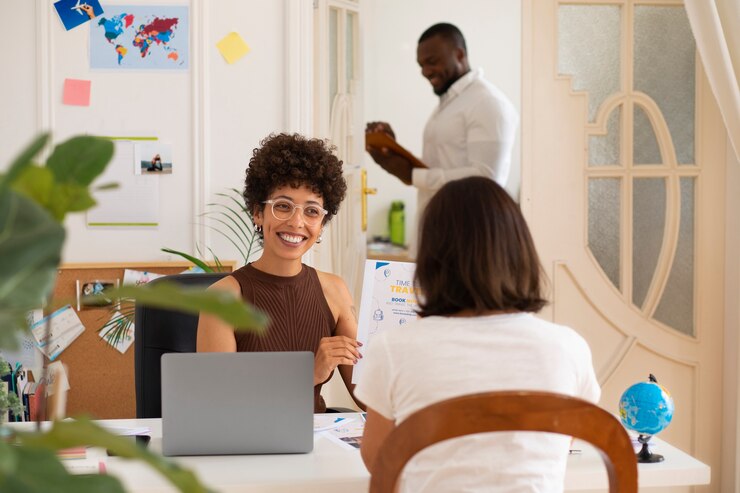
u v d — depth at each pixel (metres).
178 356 1.88
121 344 3.53
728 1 3.04
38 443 0.65
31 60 3.53
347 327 2.55
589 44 3.71
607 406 3.77
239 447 1.91
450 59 4.62
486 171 4.46
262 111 3.59
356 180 4.31
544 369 1.46
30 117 3.54
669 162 3.71
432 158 4.73
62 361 3.50
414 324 1.51
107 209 3.56
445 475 1.43
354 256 4.32
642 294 3.76
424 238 1.51
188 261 3.58
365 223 4.46
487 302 1.47
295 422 1.91
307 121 3.61
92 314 3.52
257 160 2.46
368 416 1.56
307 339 2.44
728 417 3.69
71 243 3.56
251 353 1.90
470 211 1.48
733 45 3.05
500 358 1.46
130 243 3.58
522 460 1.43
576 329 3.76
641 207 3.75
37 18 3.51
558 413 1.31
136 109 3.56
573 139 3.71
